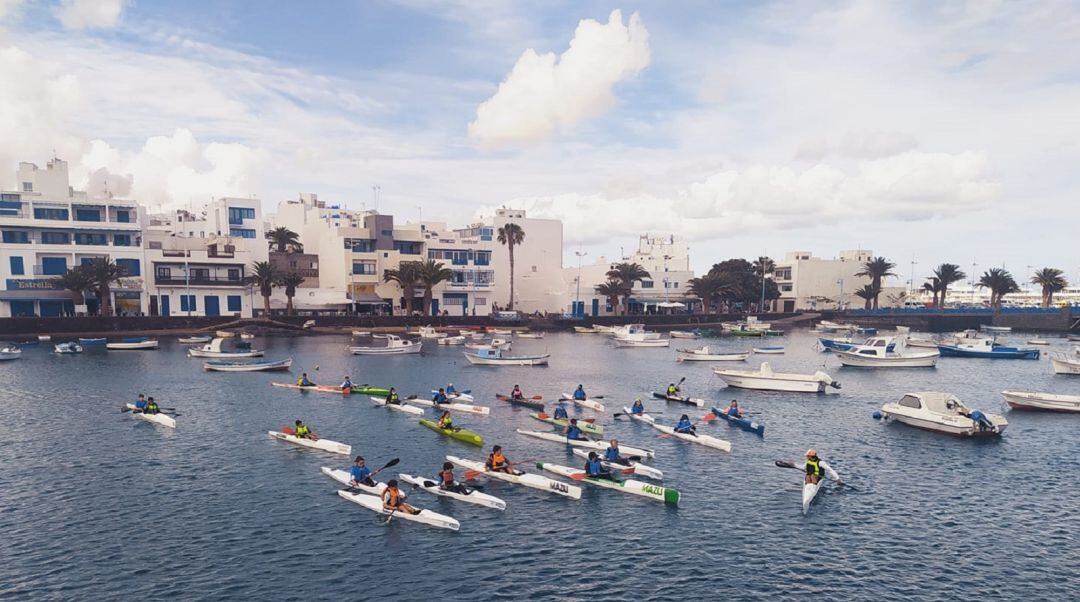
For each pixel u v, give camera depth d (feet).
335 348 273.75
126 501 84.53
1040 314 445.78
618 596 61.72
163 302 321.52
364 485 87.76
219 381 182.19
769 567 67.92
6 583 62.95
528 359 229.45
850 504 86.07
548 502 85.56
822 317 482.28
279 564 67.31
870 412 145.48
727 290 456.04
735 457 107.34
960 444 116.67
